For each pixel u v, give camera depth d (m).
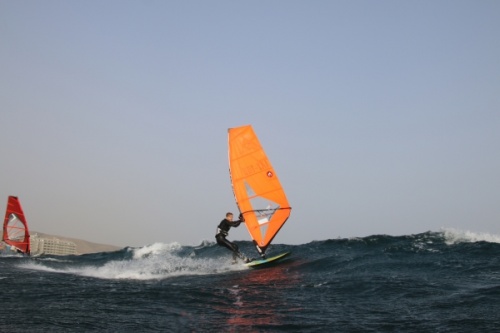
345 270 14.18
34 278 14.28
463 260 14.27
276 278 13.95
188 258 20.73
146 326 8.66
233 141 18.12
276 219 17.86
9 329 8.37
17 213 29.03
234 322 8.95
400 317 8.95
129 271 16.59
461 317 8.70
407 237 19.36
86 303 10.56
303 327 8.51
